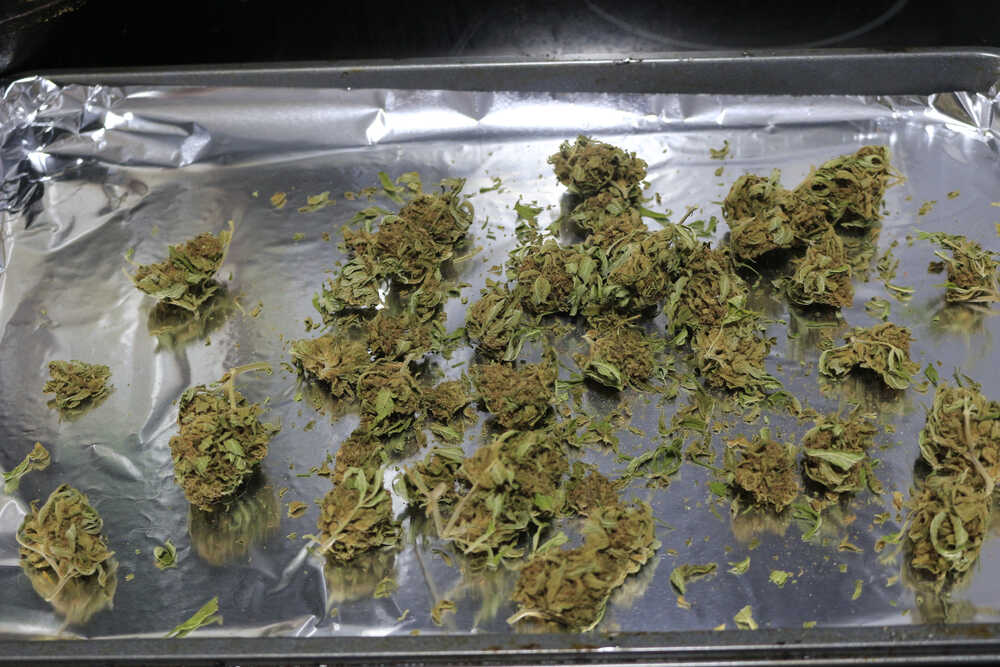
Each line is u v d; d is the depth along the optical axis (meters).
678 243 0.37
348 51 0.48
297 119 0.44
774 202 0.38
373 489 0.30
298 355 0.35
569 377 0.35
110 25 0.46
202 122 0.44
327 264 0.39
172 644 0.27
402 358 0.35
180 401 0.33
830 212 0.39
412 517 0.31
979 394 0.32
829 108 0.43
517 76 0.43
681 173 0.41
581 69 0.43
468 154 0.43
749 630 0.27
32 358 0.37
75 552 0.30
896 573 0.29
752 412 0.34
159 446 0.34
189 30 0.47
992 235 0.38
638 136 0.43
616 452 0.33
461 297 0.38
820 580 0.29
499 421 0.33
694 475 0.32
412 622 0.29
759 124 0.43
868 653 0.26
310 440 0.34
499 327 0.35
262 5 0.47
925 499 0.30
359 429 0.32
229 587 0.30
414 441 0.33
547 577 0.28
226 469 0.31
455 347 0.36
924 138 0.42
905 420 0.33
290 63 0.44
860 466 0.31
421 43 0.49
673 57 0.43
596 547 0.28
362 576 0.30
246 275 0.39
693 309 0.35
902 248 0.38
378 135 0.43
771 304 0.37
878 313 0.36
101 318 0.38
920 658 0.26
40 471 0.33
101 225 0.41
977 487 0.31
